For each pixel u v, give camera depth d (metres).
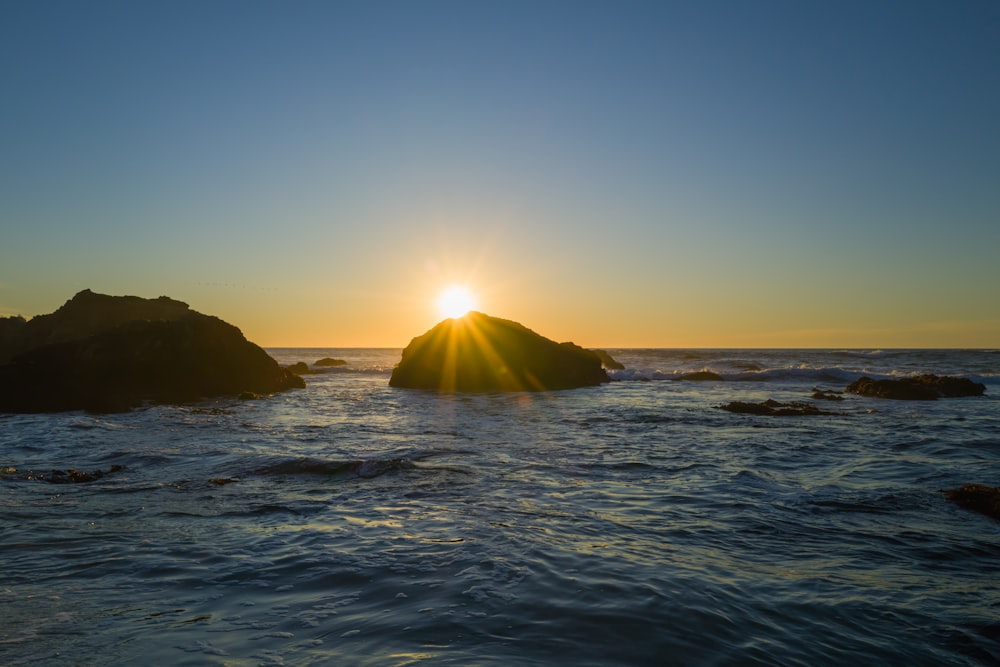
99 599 4.80
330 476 9.86
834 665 3.91
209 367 27.80
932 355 66.62
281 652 3.84
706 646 4.03
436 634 4.11
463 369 31.91
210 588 5.04
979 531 7.10
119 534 6.66
